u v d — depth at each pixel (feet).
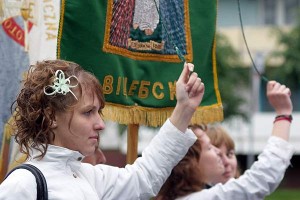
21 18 12.12
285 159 12.16
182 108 9.84
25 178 8.50
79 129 8.87
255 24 80.59
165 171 9.78
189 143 9.86
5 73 11.96
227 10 80.64
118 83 11.98
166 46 12.53
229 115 61.87
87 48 11.68
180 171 12.55
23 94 8.96
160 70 12.49
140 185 9.70
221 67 59.47
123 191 9.61
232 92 60.44
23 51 12.09
